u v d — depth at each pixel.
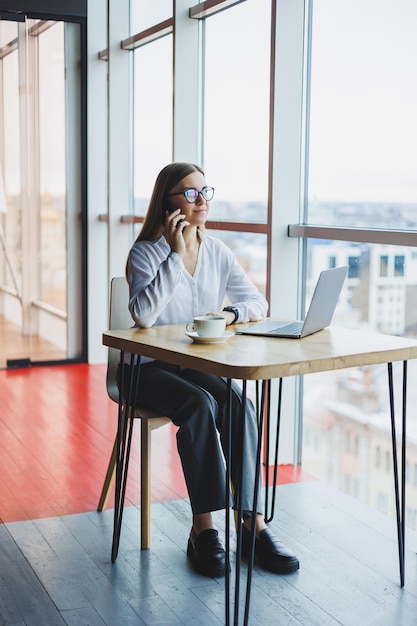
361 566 2.69
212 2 4.33
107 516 3.15
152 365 2.83
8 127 5.80
